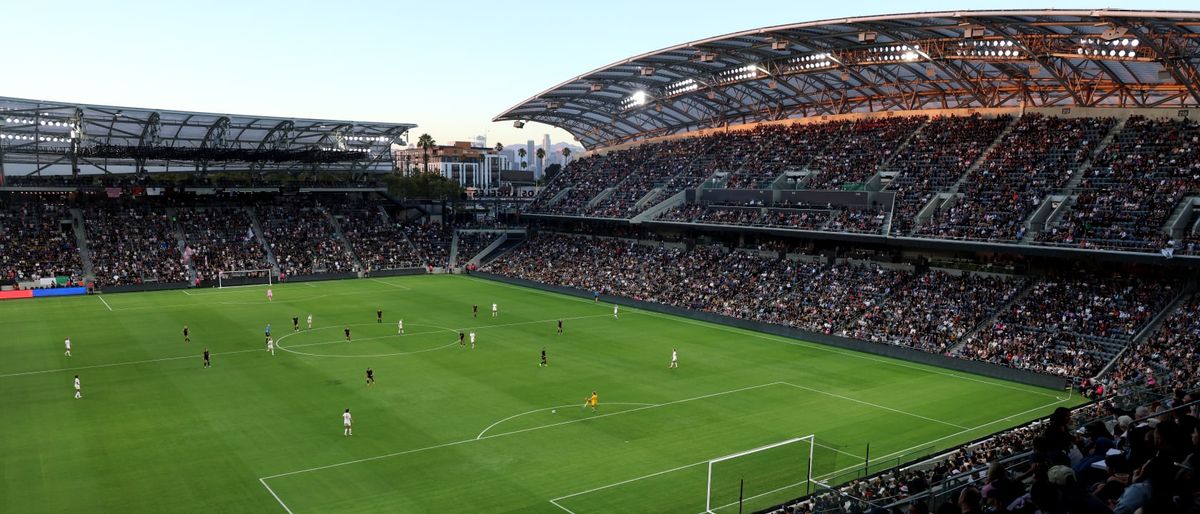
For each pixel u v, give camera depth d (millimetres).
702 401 56625
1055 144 85625
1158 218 69875
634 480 41281
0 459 42969
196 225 127688
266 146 129000
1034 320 71375
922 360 70000
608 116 142500
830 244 98000
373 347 74000
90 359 67062
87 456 43594
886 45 86000
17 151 112062
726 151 122500
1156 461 10766
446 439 47500
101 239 117562
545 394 58031
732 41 92250
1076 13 65500
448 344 76062
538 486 40344
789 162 110062
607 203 129125
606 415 52906
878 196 92625
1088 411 44625
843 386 61250
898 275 87562
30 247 111125
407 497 38688
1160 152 77375
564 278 118562
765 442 47688
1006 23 72438
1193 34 65500
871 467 42656
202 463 42781
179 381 60094
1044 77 89000
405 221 151750
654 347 75812
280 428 49062
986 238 77812
